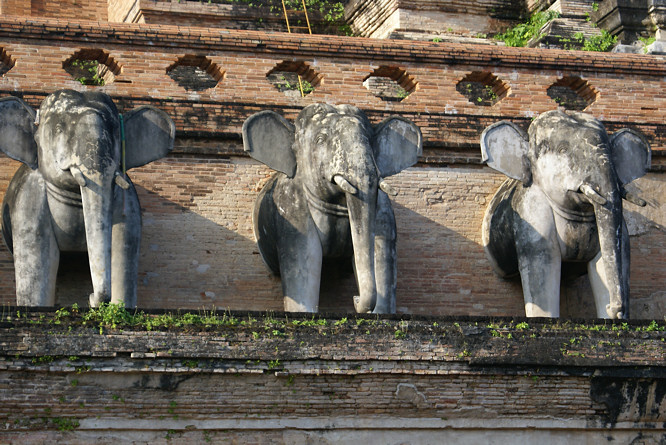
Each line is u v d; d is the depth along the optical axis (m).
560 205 20.55
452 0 28.48
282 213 20.00
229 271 21.25
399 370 17.39
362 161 18.97
